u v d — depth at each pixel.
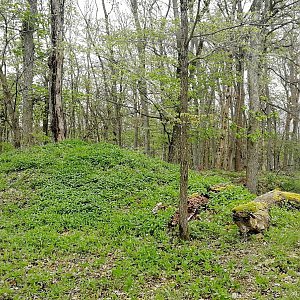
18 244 9.14
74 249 8.95
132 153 17.70
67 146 18.11
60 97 19.48
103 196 12.73
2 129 32.09
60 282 7.18
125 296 6.66
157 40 15.62
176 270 7.71
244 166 27.52
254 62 15.44
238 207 10.01
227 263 7.89
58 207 11.73
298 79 30.09
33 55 20.64
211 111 27.38
